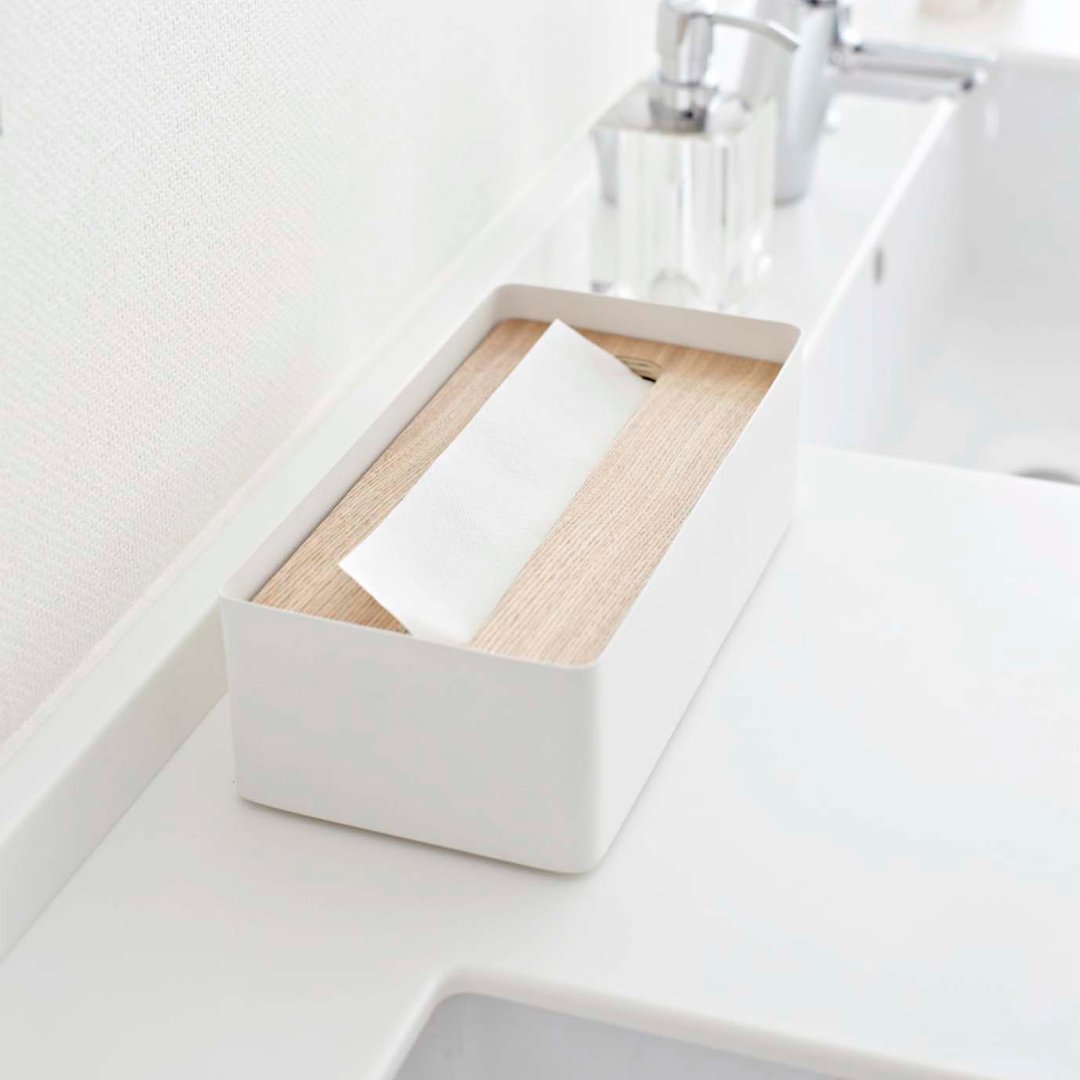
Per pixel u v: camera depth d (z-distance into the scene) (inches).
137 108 25.4
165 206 26.6
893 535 31.3
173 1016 22.7
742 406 29.6
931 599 29.7
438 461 26.3
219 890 24.5
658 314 31.3
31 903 24.1
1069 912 23.8
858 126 49.5
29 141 23.2
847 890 24.2
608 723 23.4
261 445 31.0
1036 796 25.7
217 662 28.3
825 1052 22.0
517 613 24.8
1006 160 56.6
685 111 38.4
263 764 25.2
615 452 28.5
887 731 26.9
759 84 42.6
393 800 24.7
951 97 50.8
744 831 25.2
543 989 22.9
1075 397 54.2
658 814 25.5
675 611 25.5
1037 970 22.9
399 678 23.4
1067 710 27.3
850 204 44.9
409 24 33.9
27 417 24.1
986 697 27.5
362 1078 21.8
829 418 42.0
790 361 29.2
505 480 27.0
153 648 27.0
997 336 57.1
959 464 51.0
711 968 23.1
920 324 53.1
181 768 27.0
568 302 31.8
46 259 24.0
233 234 28.7
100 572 26.5
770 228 42.4
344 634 23.3
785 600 29.7
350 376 34.1
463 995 24.2
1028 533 31.4
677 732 27.0
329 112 31.3
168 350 27.4
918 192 49.3
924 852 24.7
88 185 24.6
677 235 39.4
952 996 22.6
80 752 25.0
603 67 45.1
